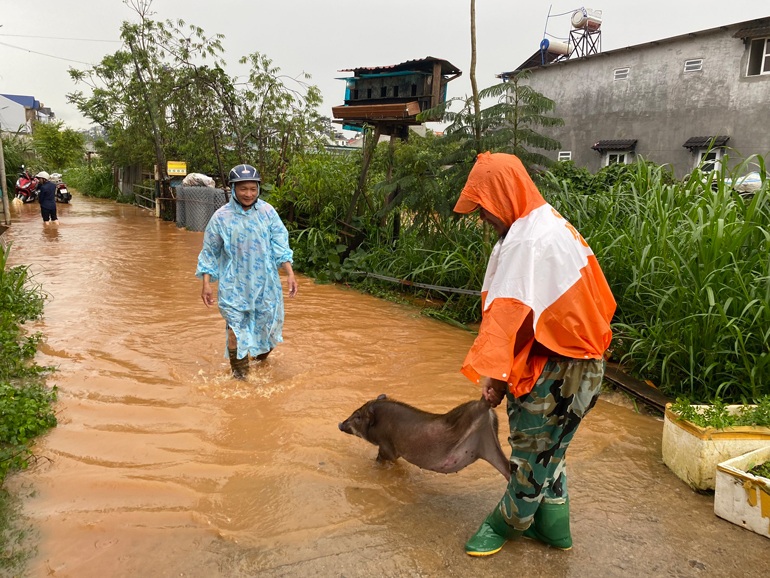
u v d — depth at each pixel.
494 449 2.94
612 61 22.56
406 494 3.39
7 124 39.12
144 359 5.47
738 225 5.20
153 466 3.59
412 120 9.95
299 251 10.73
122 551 2.79
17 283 7.36
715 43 20.05
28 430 3.85
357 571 2.69
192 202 16.58
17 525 2.94
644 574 2.73
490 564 2.77
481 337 2.46
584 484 3.56
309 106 18.55
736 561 2.83
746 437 3.49
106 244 13.22
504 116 7.93
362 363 5.66
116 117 25.73
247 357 5.16
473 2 7.57
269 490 3.38
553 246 2.42
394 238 10.62
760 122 19.47
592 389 2.55
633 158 22.41
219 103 18.84
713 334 4.77
